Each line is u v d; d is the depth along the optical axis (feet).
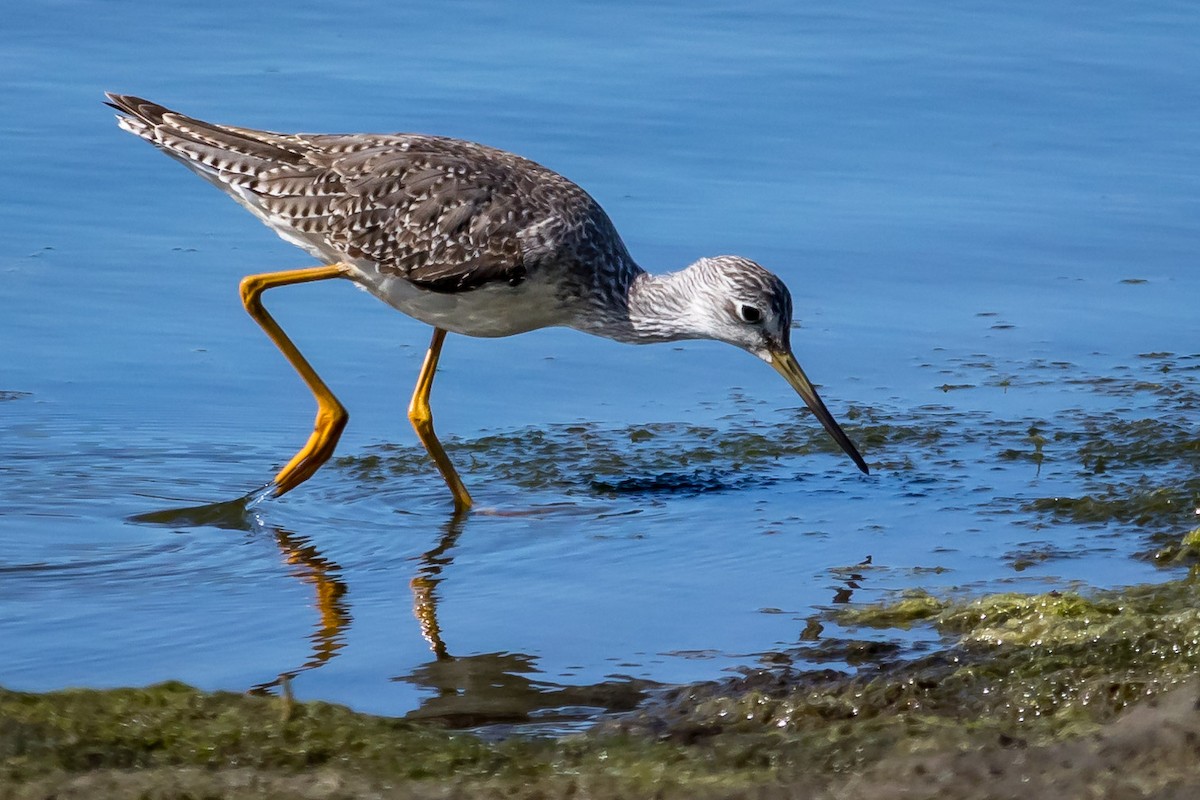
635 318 46.26
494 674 32.22
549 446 46.93
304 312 54.60
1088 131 65.46
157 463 44.80
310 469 43.16
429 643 33.86
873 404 49.78
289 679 31.91
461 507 42.47
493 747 27.43
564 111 64.80
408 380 51.06
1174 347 53.26
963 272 56.90
